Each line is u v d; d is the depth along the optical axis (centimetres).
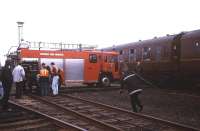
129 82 1410
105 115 1391
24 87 2264
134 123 1223
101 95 2223
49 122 1195
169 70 2748
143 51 3056
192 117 1382
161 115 1430
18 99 1931
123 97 2097
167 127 1148
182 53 2575
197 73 2461
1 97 1334
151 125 1187
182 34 2675
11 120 1205
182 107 1661
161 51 2820
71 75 2595
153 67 2912
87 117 1262
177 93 2297
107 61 2788
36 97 1983
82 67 2647
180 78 2683
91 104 1716
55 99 1952
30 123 1177
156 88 2812
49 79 2141
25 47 2447
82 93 2347
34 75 2291
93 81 2709
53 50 2492
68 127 1105
